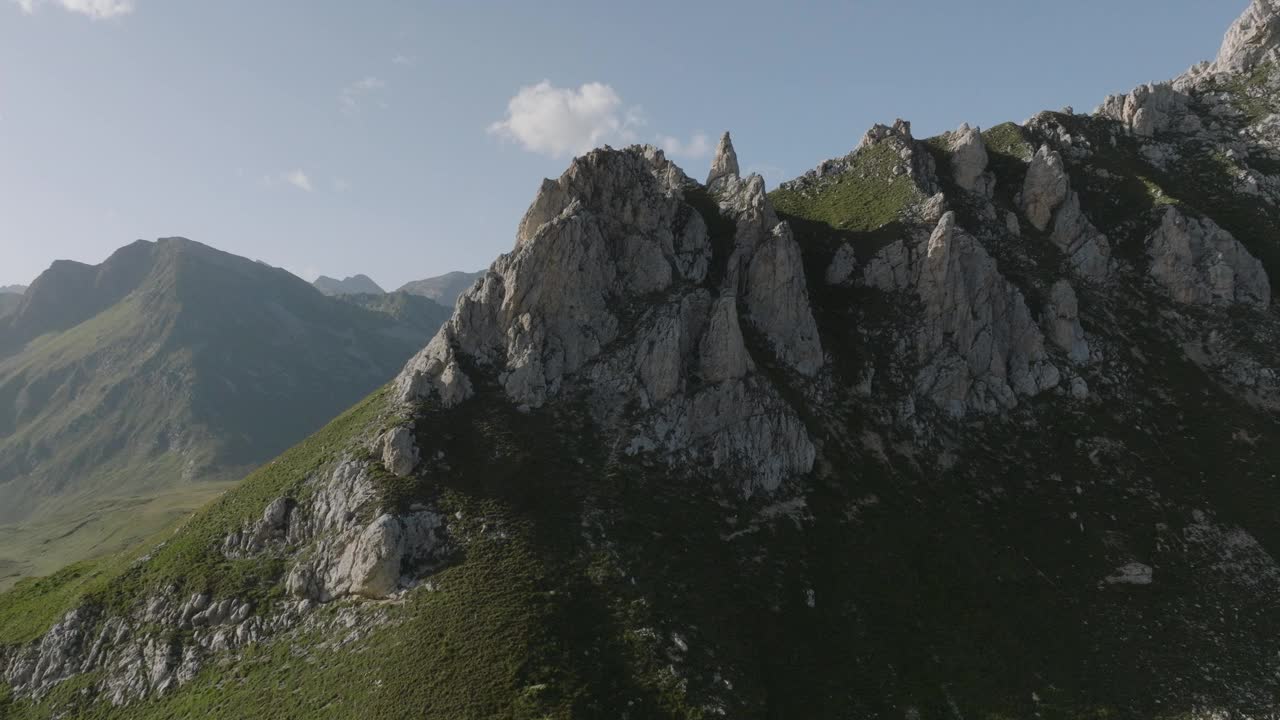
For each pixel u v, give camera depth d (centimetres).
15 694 8825
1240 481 12200
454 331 11344
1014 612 10050
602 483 9900
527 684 7419
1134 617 10200
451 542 8931
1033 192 16100
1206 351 14362
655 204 13138
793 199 17212
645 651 8012
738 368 11381
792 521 10525
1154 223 15725
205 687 8138
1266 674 9462
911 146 17200
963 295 13538
